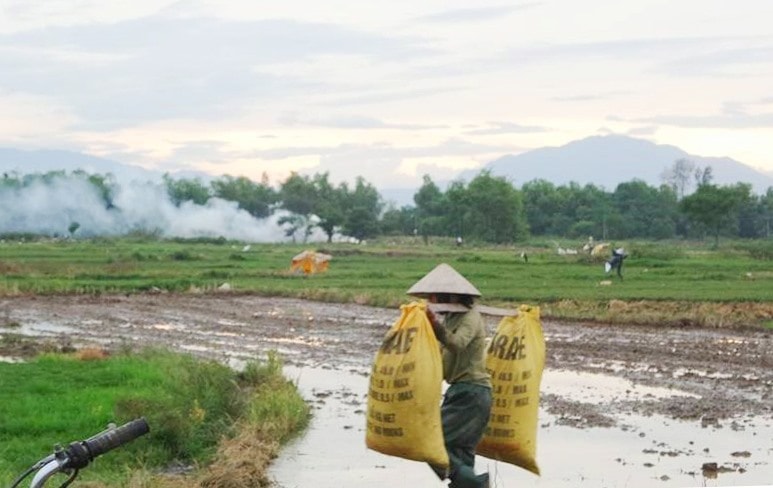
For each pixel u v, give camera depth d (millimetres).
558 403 18094
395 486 12438
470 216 122625
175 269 58562
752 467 13164
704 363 23172
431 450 8797
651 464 13406
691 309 33812
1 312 36844
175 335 29766
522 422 9609
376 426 8914
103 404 16547
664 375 21438
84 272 54969
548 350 25344
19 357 24719
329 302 41156
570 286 44562
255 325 32406
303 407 16781
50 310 37719
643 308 34375
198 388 16562
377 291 42906
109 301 41500
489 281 48031
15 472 12273
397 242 124625
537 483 12438
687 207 106000
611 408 17641
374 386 8945
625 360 23672
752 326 30141
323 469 13328
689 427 16000
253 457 13336
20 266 57812
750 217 135625
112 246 95125
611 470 13055
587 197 146250
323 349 26422
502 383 9625
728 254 75938
